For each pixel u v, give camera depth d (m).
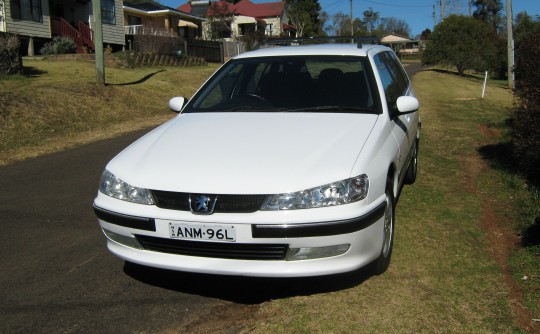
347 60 4.74
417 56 67.19
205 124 4.08
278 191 3.08
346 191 3.14
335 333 3.01
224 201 3.12
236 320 3.26
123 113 11.98
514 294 3.44
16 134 9.24
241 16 54.28
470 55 31.59
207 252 3.22
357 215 3.14
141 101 13.34
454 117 11.65
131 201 3.34
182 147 3.64
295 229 3.05
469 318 3.15
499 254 4.11
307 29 63.38
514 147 6.33
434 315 3.19
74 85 13.03
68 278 3.88
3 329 3.20
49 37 23.16
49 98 11.48
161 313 3.37
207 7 58.47
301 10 65.38
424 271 3.79
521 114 6.05
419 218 4.88
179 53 25.53
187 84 17.11
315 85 4.54
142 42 23.39
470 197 5.54
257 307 3.41
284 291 3.59
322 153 3.38
